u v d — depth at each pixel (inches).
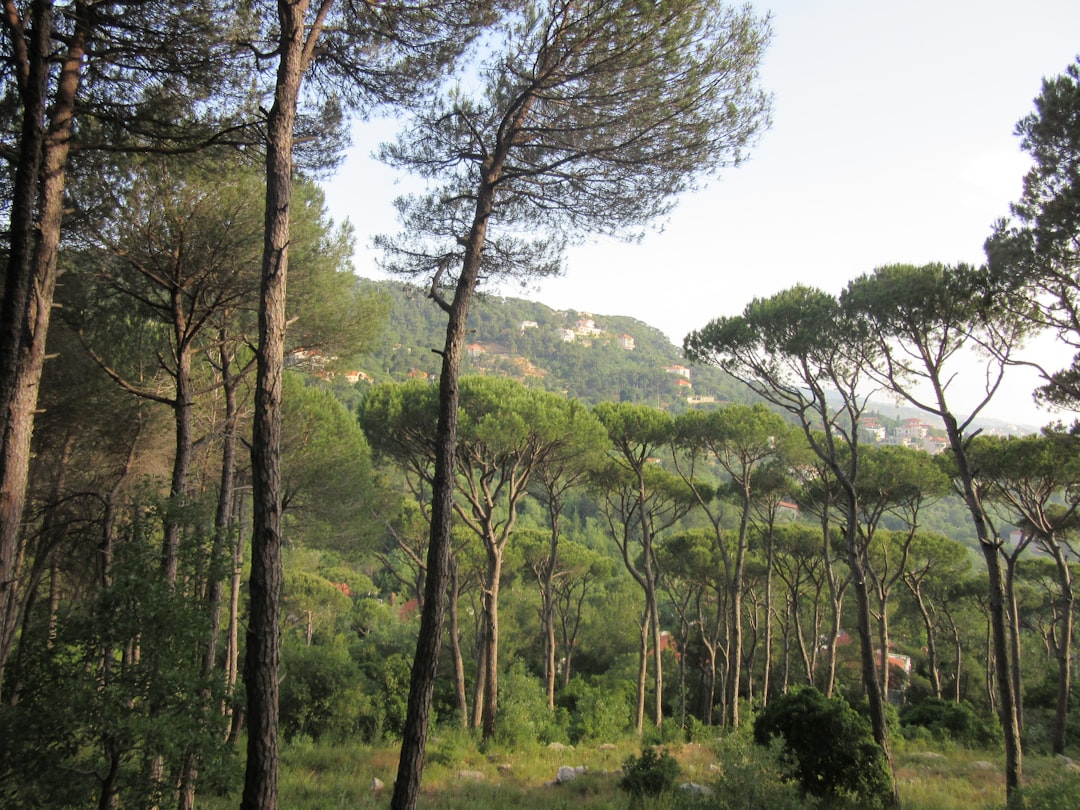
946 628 1167.0
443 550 282.0
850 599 1214.9
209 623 220.4
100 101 270.8
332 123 316.8
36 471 388.2
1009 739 376.2
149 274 330.0
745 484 738.8
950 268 422.3
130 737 189.3
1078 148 333.1
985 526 401.4
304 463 546.0
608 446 690.2
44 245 222.2
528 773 500.1
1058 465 582.2
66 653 202.7
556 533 865.5
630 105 296.0
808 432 499.2
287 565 1165.7
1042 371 397.4
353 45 282.2
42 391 370.0
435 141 335.9
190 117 287.9
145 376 430.9
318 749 553.0
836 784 383.9
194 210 335.0
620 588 1352.1
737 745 340.8
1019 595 994.7
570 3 279.1
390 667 743.1
